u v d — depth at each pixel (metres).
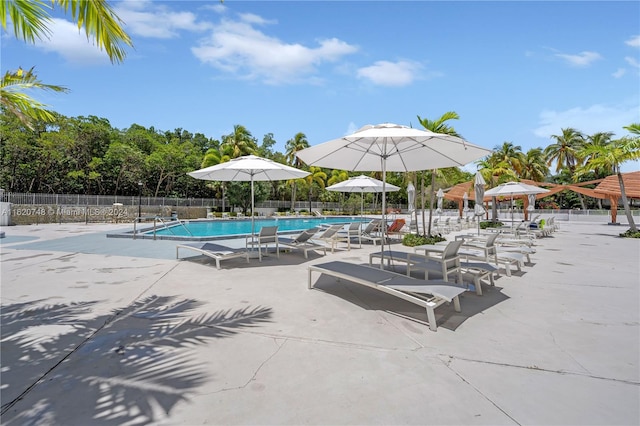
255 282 5.81
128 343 3.27
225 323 3.85
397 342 3.37
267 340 3.38
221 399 2.34
